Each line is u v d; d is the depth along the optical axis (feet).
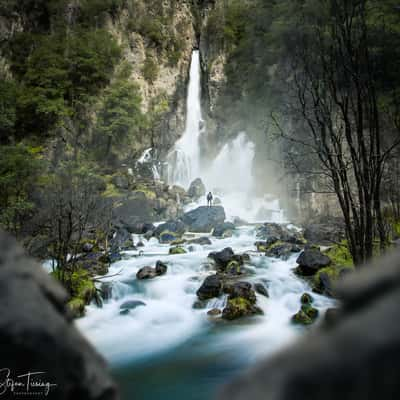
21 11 119.14
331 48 24.61
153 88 128.77
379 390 2.46
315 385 2.64
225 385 3.16
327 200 72.02
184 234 72.74
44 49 109.81
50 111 98.37
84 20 126.41
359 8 24.52
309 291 34.83
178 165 124.98
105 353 24.14
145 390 19.01
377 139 22.41
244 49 124.36
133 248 58.65
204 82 137.08
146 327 28.89
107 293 35.09
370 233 21.68
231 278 37.35
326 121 24.68
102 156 106.83
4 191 63.31
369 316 2.80
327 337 2.84
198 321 29.76
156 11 138.72
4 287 4.05
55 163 88.63
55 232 37.78
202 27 145.38
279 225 69.97
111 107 109.40
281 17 96.37
